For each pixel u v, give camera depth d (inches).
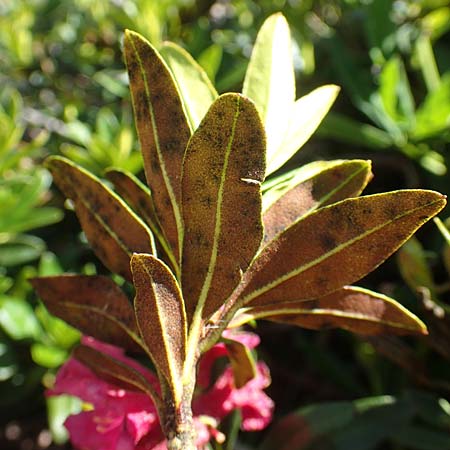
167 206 5.3
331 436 7.7
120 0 11.6
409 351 7.7
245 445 9.1
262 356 10.6
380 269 10.1
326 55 11.0
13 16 12.6
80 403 8.9
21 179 9.9
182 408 4.8
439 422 7.7
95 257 10.3
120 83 11.1
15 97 10.0
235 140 4.7
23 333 9.2
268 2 12.3
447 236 6.4
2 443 11.2
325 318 5.7
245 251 5.0
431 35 10.8
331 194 5.5
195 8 12.1
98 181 5.6
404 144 9.4
